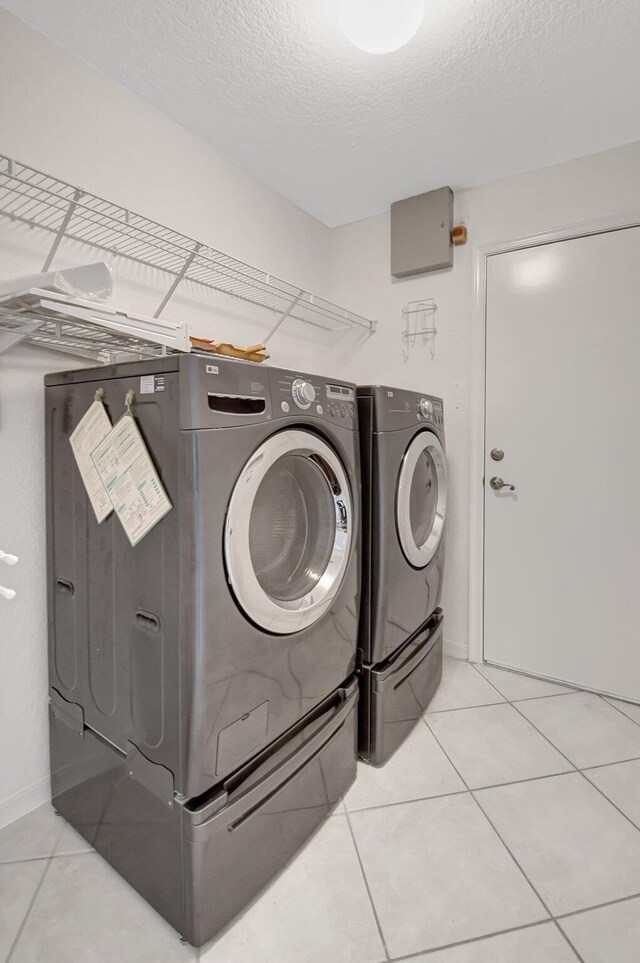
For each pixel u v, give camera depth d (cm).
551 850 131
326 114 177
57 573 136
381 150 201
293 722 127
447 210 232
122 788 118
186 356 95
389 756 169
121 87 159
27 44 134
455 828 138
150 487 103
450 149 201
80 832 135
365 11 120
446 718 193
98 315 112
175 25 136
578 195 207
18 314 110
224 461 100
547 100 172
